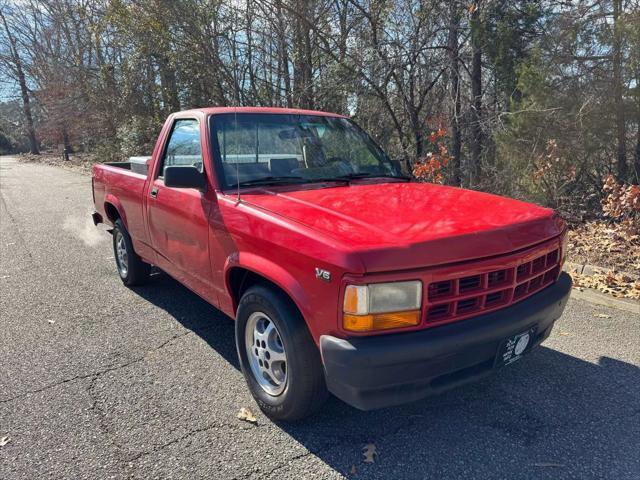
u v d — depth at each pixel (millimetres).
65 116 26094
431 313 2432
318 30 9828
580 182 8461
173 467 2580
